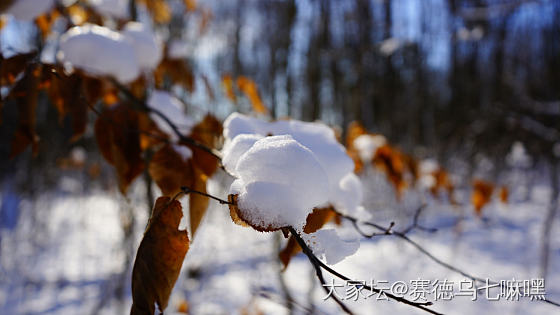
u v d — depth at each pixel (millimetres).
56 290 4059
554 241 5336
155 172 782
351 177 910
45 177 4453
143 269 542
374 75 4715
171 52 1253
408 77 5836
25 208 4805
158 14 1535
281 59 3264
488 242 5285
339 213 841
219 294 3654
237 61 4555
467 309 3354
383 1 4777
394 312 3309
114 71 907
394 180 1594
